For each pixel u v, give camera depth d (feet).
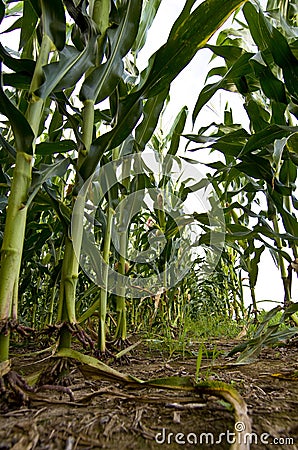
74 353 2.51
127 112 3.18
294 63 3.98
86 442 1.61
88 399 2.05
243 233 5.11
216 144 5.15
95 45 3.05
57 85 2.82
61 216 3.04
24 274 6.68
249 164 4.71
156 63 3.13
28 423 1.80
